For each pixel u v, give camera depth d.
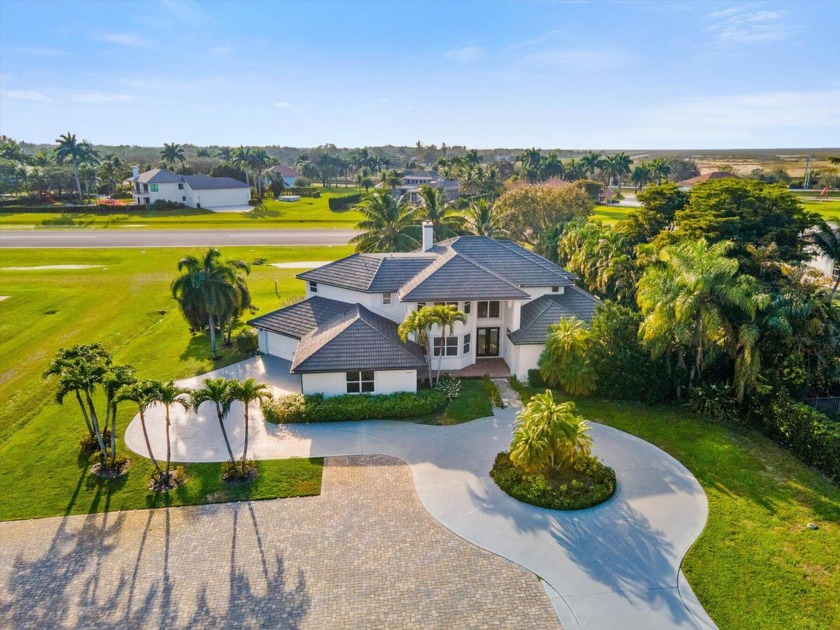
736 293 24.58
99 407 28.20
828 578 16.48
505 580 16.42
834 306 26.47
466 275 32.22
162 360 34.69
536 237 65.50
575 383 28.14
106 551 17.72
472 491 20.77
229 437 24.88
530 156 134.88
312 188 143.38
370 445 24.09
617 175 140.38
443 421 26.23
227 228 88.50
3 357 35.19
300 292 50.44
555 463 21.33
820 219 38.03
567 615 15.20
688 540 18.09
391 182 138.50
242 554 17.55
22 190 127.38
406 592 15.97
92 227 88.38
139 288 51.59
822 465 21.98
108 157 144.25
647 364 27.53
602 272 40.38
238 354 35.50
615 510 19.64
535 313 32.38
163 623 14.93
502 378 31.23
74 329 40.53
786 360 25.28
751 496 20.48
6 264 61.03
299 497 20.47
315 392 27.81
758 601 15.68
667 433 25.05
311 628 14.78
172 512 19.69
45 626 14.86
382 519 19.20
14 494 20.78
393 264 35.16
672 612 15.31
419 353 29.70
